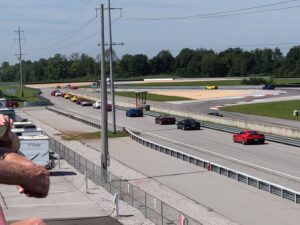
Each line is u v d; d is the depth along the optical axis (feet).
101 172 126.72
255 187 119.96
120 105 418.92
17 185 6.30
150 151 186.29
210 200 107.96
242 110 323.57
